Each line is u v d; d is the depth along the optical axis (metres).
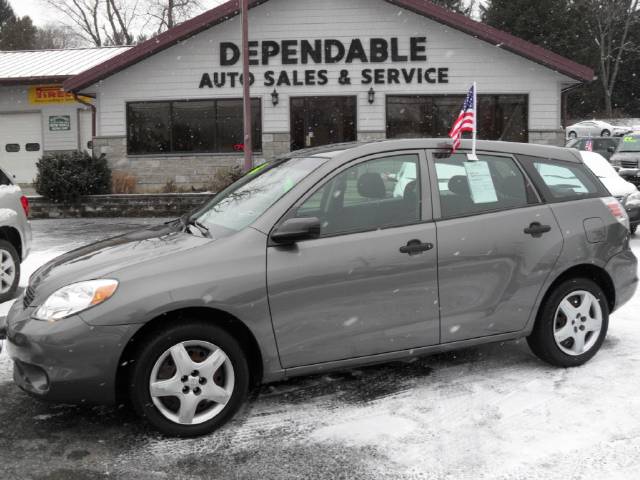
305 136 18.19
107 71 17.72
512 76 17.75
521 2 45.66
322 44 17.89
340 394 4.31
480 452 3.48
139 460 3.49
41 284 3.90
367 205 4.15
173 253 3.80
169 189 18.05
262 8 17.81
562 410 3.97
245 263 3.78
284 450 3.57
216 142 18.31
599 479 3.19
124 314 3.55
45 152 22.00
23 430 3.87
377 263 4.03
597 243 4.65
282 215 3.95
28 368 3.72
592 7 48.44
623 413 3.91
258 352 3.88
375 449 3.55
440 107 18.00
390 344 4.13
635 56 52.34
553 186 4.67
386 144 4.31
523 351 5.08
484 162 4.51
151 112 18.30
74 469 3.40
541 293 4.50
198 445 3.65
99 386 3.58
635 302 6.48
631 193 10.82
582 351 4.68
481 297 4.32
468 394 4.25
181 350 3.67
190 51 17.97
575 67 17.31
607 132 37.62
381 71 17.89
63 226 14.21
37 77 21.17
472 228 4.29
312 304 3.90
